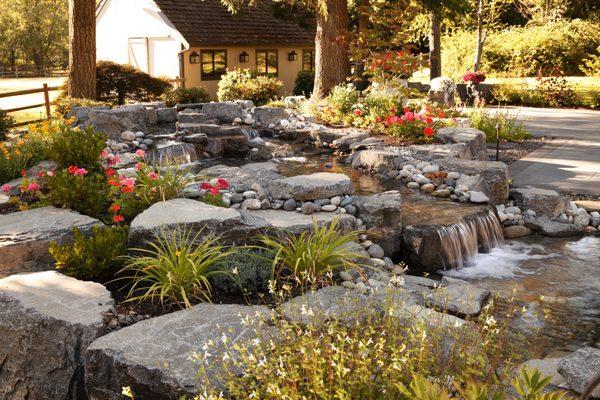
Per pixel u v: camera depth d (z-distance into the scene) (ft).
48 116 55.31
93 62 61.36
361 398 10.65
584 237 28.55
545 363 14.66
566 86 77.25
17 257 19.21
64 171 23.67
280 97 77.15
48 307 15.60
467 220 26.13
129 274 19.01
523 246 27.43
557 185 34.58
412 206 28.14
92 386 13.97
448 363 11.43
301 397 10.30
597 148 45.75
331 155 40.42
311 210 25.26
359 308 15.11
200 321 15.05
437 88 71.41
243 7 85.30
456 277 23.63
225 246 19.69
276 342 12.32
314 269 18.26
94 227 19.63
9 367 15.48
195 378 11.43
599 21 116.47
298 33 98.84
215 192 24.04
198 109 50.11
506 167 31.42
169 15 83.25
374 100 47.37
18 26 207.51
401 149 37.11
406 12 51.62
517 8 114.93
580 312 20.06
